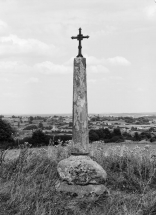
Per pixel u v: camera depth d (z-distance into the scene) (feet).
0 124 89.45
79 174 24.81
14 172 30.19
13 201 22.00
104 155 37.73
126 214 20.04
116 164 34.65
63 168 25.54
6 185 25.90
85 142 26.45
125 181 28.71
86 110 26.81
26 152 35.50
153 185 27.84
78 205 22.89
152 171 30.27
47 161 34.99
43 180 27.81
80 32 27.55
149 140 72.49
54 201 22.80
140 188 26.76
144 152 35.53
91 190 24.34
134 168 32.65
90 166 25.16
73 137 26.63
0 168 30.96
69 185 24.90
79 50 27.53
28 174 28.96
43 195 23.56
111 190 26.61
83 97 26.71
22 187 24.85
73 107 26.89
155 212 21.39
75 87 26.86
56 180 27.20
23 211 20.77
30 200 22.49
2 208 21.43
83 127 26.45
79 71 26.86
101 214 21.20
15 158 35.58
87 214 21.40
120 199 23.70
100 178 25.14
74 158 25.99
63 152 38.04
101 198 24.20
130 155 36.35
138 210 20.68
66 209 21.91
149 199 23.30
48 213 20.75
